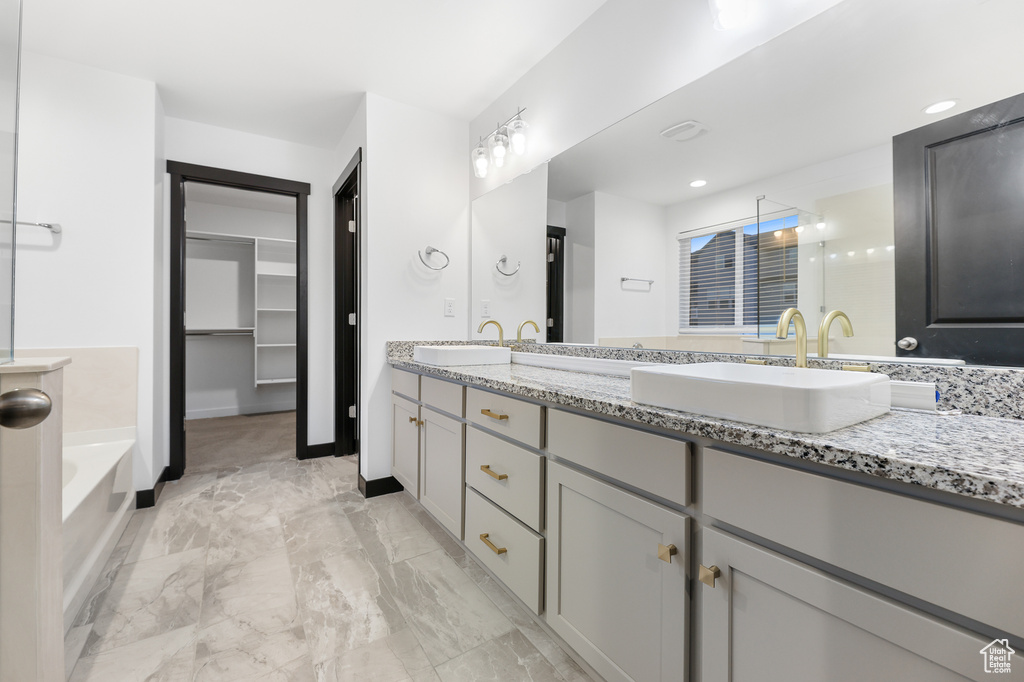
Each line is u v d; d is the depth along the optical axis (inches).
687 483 34.9
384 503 96.5
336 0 72.3
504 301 99.1
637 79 67.1
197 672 48.5
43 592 33.4
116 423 90.4
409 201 105.0
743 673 31.2
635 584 39.4
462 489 69.6
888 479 24.5
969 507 21.8
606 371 70.4
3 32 29.2
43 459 33.4
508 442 58.0
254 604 60.5
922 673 22.9
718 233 56.7
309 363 128.6
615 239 71.3
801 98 48.0
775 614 29.2
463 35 80.8
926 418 35.5
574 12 74.9
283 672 48.6
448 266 110.3
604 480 43.2
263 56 87.0
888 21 41.5
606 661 42.4
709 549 33.2
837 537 26.1
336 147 129.9
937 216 38.5
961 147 37.1
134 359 92.3
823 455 26.5
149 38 81.7
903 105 40.4
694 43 58.9
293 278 204.8
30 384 32.5
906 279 40.5
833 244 45.6
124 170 92.7
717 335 57.1
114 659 50.2
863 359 43.6
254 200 179.9
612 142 71.5
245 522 86.1
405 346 103.5
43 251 86.2
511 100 96.8
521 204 93.0
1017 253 34.4
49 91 86.9
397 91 99.3
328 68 91.0
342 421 130.5
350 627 55.9
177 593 62.9
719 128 56.1
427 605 60.6
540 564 51.1
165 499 97.4
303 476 113.4
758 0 51.8
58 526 36.0
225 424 174.1
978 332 36.6
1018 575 19.9
